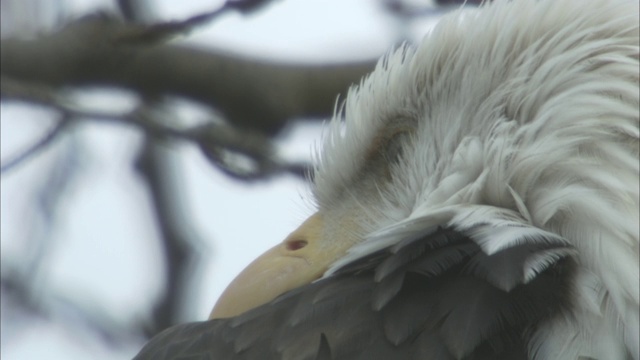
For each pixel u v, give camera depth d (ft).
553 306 29.35
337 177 37.29
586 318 29.25
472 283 29.84
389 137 36.58
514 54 33.55
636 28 31.94
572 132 31.42
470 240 30.83
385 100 36.47
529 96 32.63
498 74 33.71
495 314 29.19
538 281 29.66
